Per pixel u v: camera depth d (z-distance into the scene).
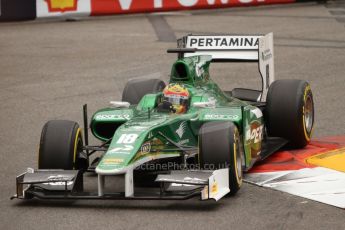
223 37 39.28
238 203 29.47
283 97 36.09
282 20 88.00
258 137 34.25
